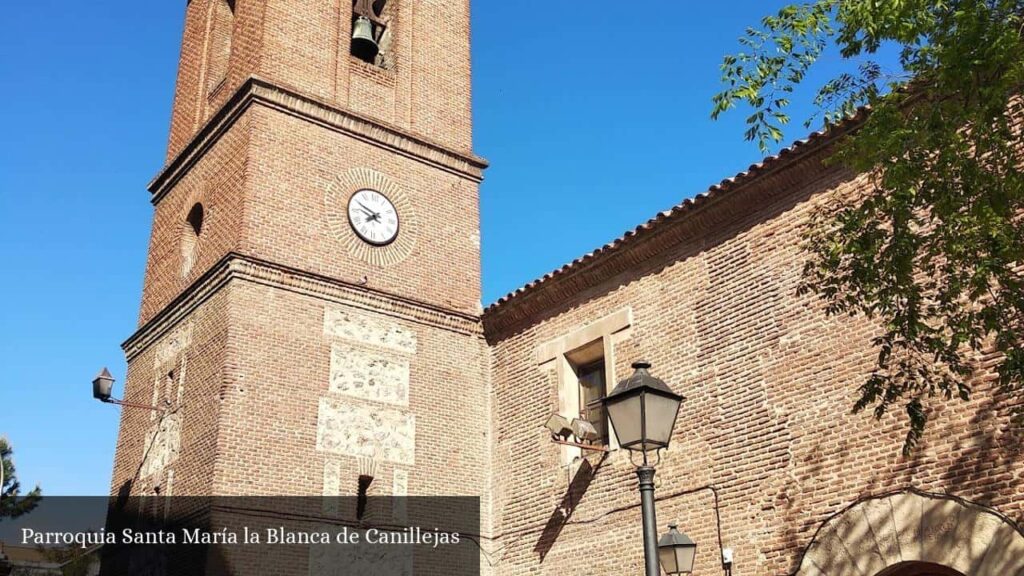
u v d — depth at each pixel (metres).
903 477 12.34
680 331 15.98
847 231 10.34
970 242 9.52
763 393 14.37
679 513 15.10
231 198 18.58
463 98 22.38
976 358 12.01
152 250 21.45
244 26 20.28
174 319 18.95
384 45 22.25
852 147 10.55
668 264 16.55
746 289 15.08
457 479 18.58
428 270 19.97
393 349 18.77
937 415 12.19
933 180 9.89
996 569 11.08
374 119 20.20
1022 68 9.29
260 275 17.66
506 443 18.84
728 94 10.98
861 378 13.13
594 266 17.64
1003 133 9.63
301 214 18.61
